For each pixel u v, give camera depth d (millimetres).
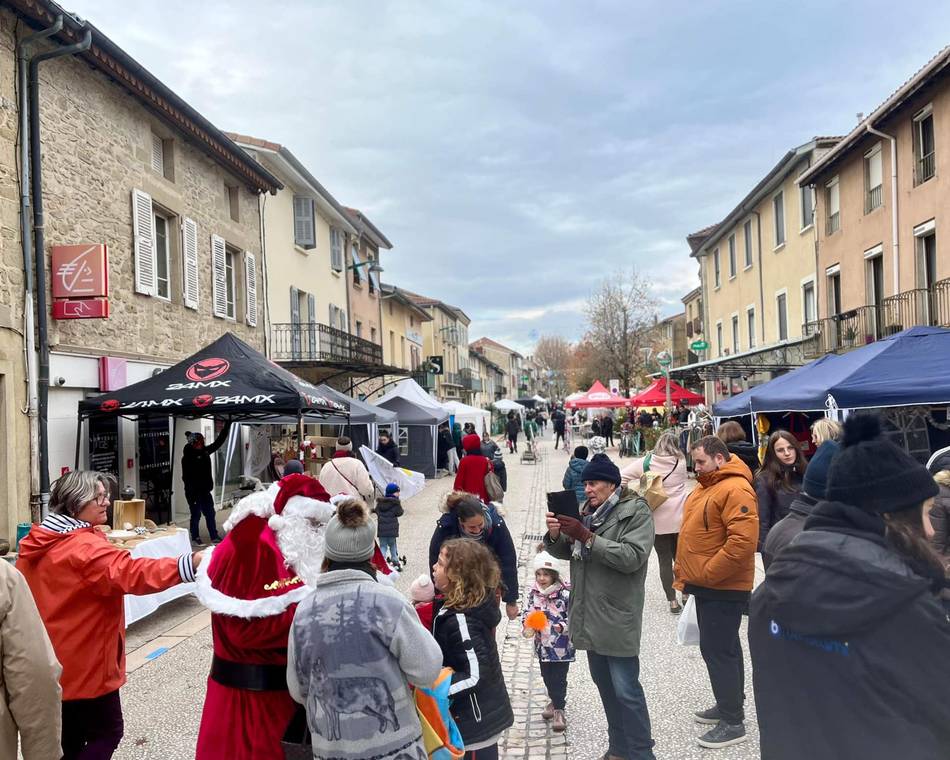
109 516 7824
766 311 26141
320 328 22188
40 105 10195
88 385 11070
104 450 11750
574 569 3996
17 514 9406
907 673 1761
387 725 2432
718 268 32125
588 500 4180
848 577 1829
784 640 1977
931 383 8328
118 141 12164
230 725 2949
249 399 9305
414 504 16922
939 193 15695
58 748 2746
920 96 16078
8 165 9547
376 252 34594
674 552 6918
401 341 40375
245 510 2996
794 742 1909
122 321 12109
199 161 15430
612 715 4020
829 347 20422
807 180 21531
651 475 6953
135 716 4996
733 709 4180
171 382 9719
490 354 115688
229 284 17359
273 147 20438
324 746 2430
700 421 22672
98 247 10156
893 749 1752
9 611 2633
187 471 11414
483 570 3225
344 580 2588
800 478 5355
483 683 3150
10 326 9422
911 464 1922
